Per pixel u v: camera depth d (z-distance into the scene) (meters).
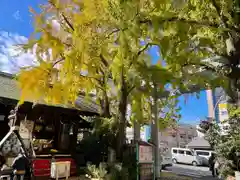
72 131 12.42
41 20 7.58
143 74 5.85
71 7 8.15
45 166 9.21
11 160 7.41
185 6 5.04
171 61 5.29
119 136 9.48
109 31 6.82
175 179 11.33
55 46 7.26
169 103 12.15
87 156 11.29
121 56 6.69
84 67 8.68
